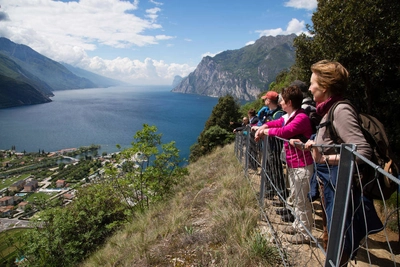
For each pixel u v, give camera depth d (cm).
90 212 1120
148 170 823
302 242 271
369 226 172
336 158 178
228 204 416
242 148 728
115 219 1124
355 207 171
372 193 171
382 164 170
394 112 689
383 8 641
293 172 276
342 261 173
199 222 414
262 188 359
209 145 2577
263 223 343
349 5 682
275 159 358
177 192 770
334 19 721
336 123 180
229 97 3272
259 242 283
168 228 431
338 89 196
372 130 173
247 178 531
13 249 1597
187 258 323
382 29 634
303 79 912
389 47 633
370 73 685
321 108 205
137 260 374
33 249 991
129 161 853
